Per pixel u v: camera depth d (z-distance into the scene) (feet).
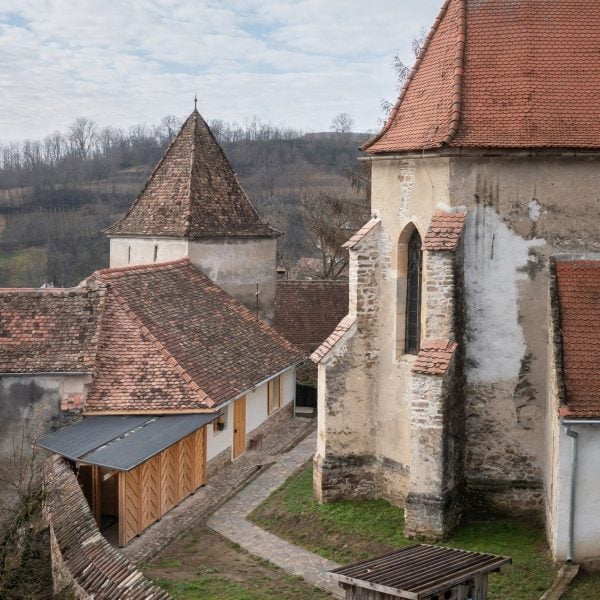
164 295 89.66
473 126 59.26
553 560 53.67
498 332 60.85
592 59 61.31
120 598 45.68
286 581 55.52
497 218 59.88
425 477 58.59
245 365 87.92
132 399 73.05
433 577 39.65
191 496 74.33
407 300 65.36
